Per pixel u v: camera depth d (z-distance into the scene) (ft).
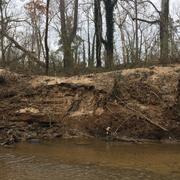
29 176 43.55
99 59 93.04
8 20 106.93
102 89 68.49
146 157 52.44
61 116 66.90
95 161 50.01
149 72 70.79
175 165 48.47
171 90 68.08
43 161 49.67
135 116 65.67
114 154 53.88
